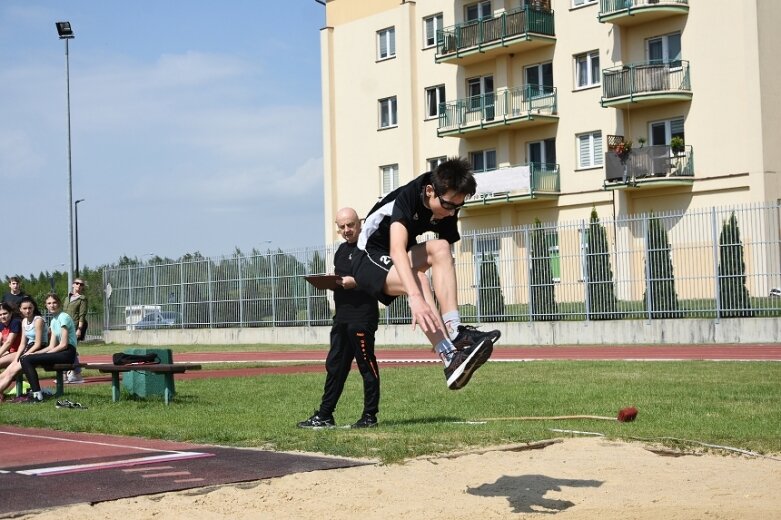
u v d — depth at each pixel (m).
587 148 37.62
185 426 9.88
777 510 5.79
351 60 46.03
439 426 9.33
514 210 39.75
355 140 45.94
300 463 7.27
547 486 6.55
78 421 10.67
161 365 12.66
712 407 10.62
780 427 9.04
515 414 10.40
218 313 35.22
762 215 22.92
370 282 5.86
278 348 30.48
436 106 43.16
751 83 32.53
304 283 32.44
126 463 7.50
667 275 24.33
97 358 27.20
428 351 25.72
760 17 32.50
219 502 6.11
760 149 32.34
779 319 22.53
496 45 38.84
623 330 24.91
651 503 6.06
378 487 6.50
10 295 18.83
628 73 34.91
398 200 5.75
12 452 8.45
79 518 5.71
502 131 40.16
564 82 38.06
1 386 13.87
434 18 42.94
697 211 23.80
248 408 11.86
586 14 37.19
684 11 34.03
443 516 5.74
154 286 37.62
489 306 27.62
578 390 12.81
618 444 8.14
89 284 41.69
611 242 25.28
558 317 26.28
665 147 34.19
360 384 15.11
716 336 23.45
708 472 7.04
